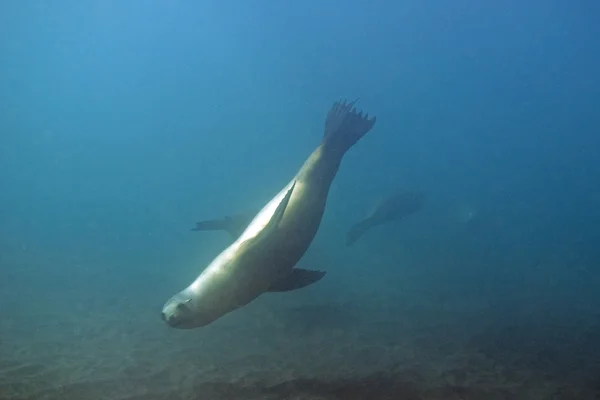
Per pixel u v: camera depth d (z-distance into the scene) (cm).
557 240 2542
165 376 629
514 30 9044
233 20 9094
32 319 914
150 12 8619
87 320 925
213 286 328
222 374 637
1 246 1769
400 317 1010
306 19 8856
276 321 945
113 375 625
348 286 1342
